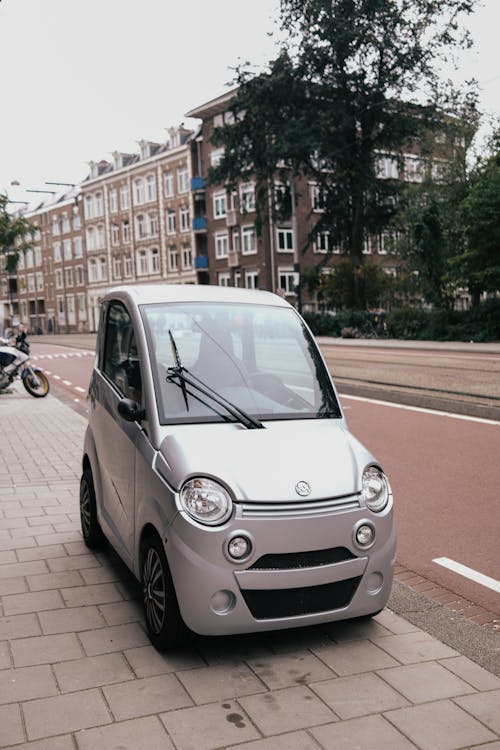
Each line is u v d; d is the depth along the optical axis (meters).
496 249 30.36
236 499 3.68
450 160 36.06
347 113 36.47
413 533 6.12
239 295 5.18
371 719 3.25
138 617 4.38
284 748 3.03
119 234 71.19
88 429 5.68
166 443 4.04
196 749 3.02
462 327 32.62
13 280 95.25
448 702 3.38
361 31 34.25
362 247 41.22
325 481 3.87
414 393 14.05
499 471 7.96
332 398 4.65
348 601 3.86
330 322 41.31
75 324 81.69
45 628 4.21
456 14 35.12
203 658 3.84
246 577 3.63
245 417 4.26
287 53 36.53
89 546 5.64
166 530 3.75
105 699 3.42
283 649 3.94
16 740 3.09
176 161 61.78
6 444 10.51
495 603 4.66
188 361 4.50
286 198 41.03
